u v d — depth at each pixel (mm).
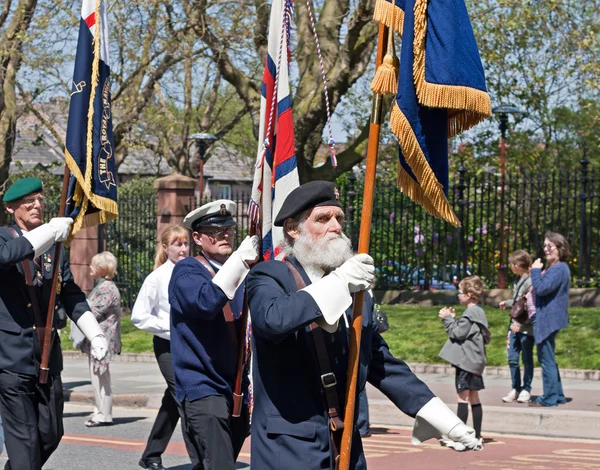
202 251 7277
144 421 13844
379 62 5250
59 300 7785
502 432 12664
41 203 7762
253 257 6555
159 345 9500
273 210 6766
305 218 4906
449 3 5102
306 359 4828
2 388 7348
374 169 5105
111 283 13438
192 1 26719
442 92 5023
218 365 6883
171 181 26641
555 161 35562
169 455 11117
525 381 13758
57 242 7398
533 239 26594
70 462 10609
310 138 29016
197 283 6805
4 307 7402
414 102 5113
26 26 27812
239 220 28547
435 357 17578
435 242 26797
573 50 27484
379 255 27188
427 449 11281
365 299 5070
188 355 6895
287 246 5020
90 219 8234
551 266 13258
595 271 24797
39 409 7496
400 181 5348
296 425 4781
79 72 8008
